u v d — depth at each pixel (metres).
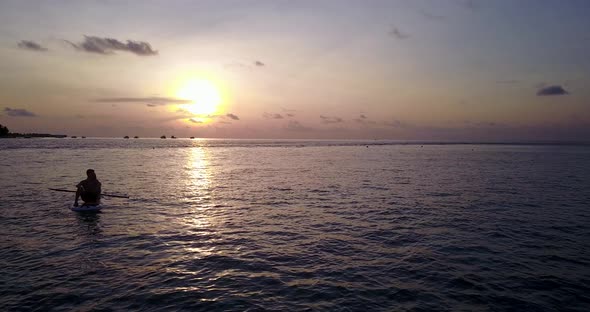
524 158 71.25
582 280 9.55
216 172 38.66
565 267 10.48
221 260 10.65
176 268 9.95
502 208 19.02
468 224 15.43
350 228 14.62
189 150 102.19
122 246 11.85
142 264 10.22
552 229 14.70
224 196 22.53
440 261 10.81
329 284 9.02
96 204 18.06
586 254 11.64
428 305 7.99
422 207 19.22
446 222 15.77
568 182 30.67
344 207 19.17
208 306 7.72
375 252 11.59
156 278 9.23
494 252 11.73
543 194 23.89
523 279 9.55
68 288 8.52
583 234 14.00
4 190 23.11
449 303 8.12
